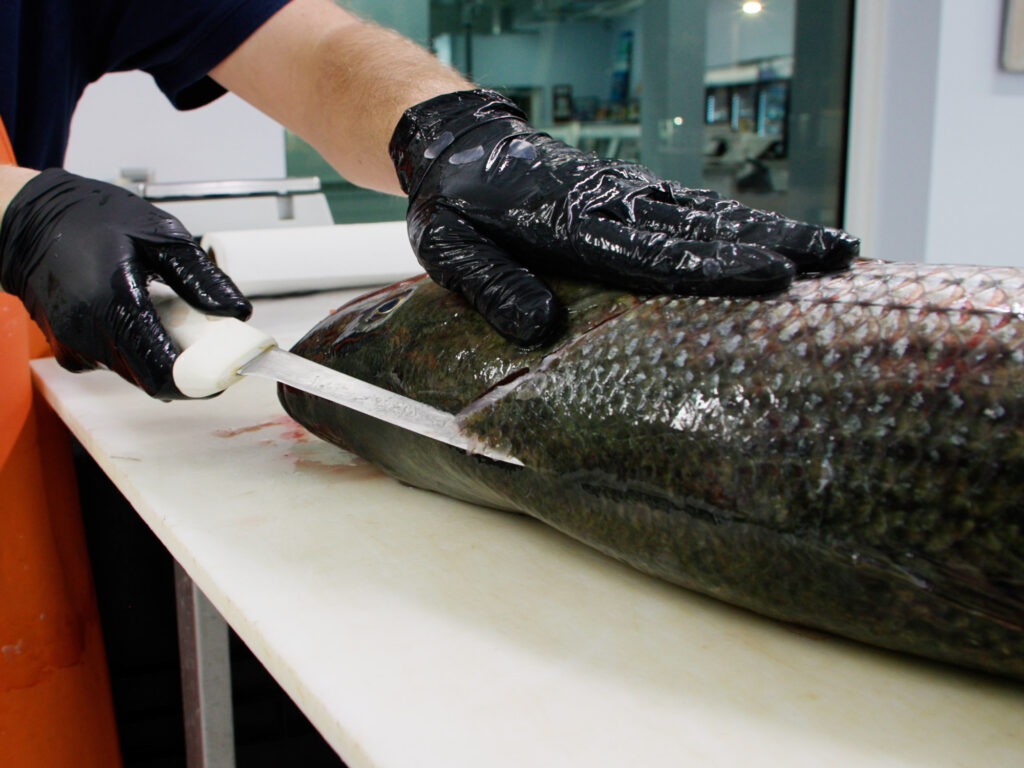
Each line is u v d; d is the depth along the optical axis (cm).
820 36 277
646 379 55
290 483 77
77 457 119
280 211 185
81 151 212
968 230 278
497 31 277
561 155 71
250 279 155
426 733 43
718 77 296
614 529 58
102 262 76
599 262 60
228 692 91
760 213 62
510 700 45
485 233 69
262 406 100
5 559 93
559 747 42
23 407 97
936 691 46
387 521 68
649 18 287
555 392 59
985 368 44
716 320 54
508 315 60
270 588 57
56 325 79
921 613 45
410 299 75
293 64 112
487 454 62
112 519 119
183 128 220
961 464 43
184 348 73
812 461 48
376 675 48
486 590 57
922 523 44
